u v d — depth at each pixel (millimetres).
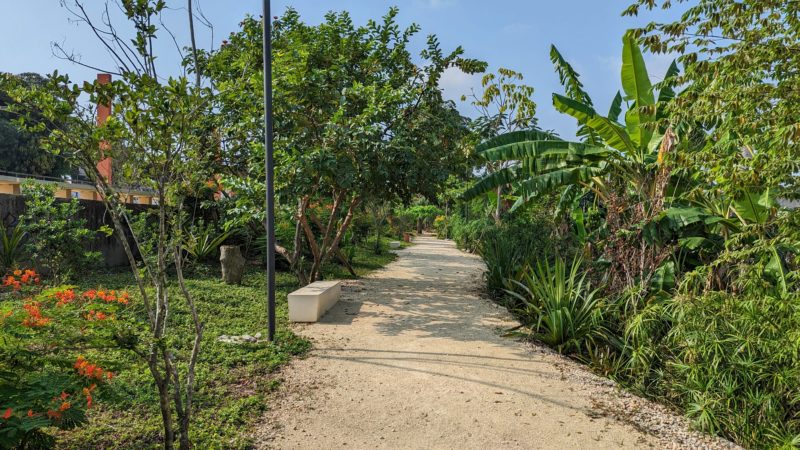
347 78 9883
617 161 9508
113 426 3633
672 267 7227
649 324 5547
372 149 8344
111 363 3186
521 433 3912
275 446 3564
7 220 8375
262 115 7375
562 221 11234
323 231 11453
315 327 7086
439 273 13742
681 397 4738
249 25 9945
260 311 7695
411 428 3941
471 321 7691
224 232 11539
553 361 5805
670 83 4992
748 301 4559
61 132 2904
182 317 6680
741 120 4246
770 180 4184
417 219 39438
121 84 2945
